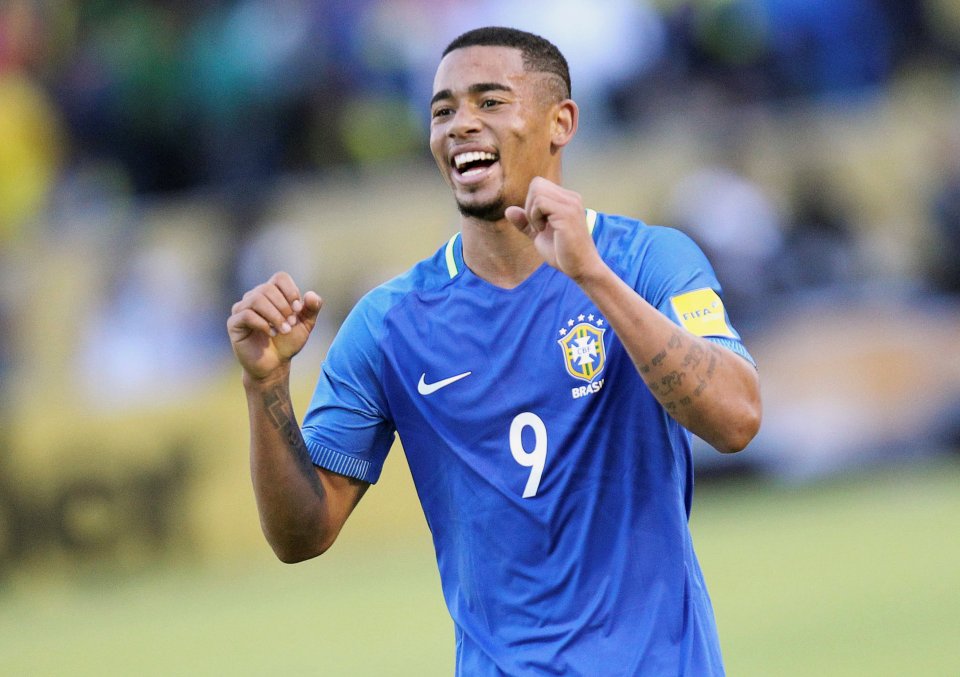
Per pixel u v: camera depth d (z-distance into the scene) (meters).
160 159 56.91
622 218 14.51
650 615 13.57
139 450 48.97
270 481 14.02
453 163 14.23
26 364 50.62
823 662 25.44
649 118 50.12
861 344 43.16
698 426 13.05
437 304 14.41
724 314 13.76
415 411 14.37
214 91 55.56
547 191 12.56
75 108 57.84
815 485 43.53
